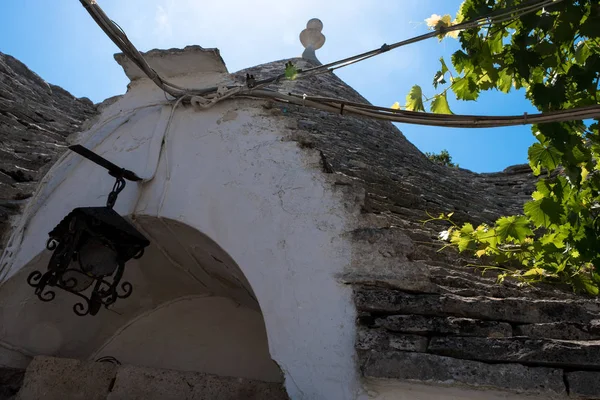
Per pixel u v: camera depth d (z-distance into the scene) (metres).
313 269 3.72
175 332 4.98
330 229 3.85
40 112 7.83
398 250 3.71
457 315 3.43
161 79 4.59
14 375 4.36
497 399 3.12
